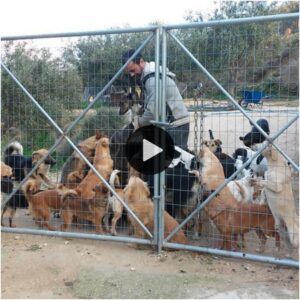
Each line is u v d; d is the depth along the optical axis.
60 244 4.88
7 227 5.36
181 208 5.04
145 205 4.73
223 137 7.48
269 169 4.34
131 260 4.39
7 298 3.55
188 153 5.13
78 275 4.02
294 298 3.54
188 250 4.51
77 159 5.72
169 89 5.02
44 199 5.26
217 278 3.95
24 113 6.28
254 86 5.55
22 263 4.29
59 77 6.18
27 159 5.73
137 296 3.60
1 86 6.12
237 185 4.75
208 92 5.45
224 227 4.58
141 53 5.39
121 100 5.85
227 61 5.29
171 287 3.76
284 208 4.29
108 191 5.01
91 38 5.85
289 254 4.36
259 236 4.65
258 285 3.80
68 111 6.20
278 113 6.08
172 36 4.46
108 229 5.22
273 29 5.19
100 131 5.96
